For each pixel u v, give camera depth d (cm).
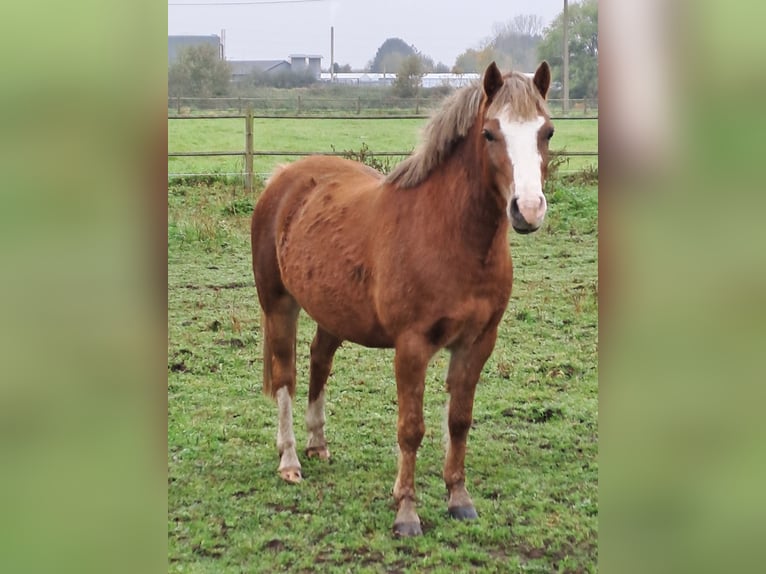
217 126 1897
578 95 2364
